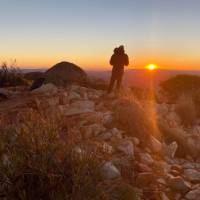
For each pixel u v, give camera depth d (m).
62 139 3.54
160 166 4.50
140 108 6.40
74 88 9.03
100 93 8.83
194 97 9.52
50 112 6.09
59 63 11.02
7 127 3.51
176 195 3.77
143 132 5.54
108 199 3.05
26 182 2.87
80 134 4.98
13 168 2.87
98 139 5.05
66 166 3.02
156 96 10.23
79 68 11.09
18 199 2.78
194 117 8.05
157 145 5.32
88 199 2.84
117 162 4.20
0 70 12.91
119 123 5.79
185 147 5.60
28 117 4.54
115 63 8.76
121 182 3.55
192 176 4.46
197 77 12.12
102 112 6.52
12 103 7.39
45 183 2.87
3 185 2.83
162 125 6.05
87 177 2.92
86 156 3.10
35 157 2.95
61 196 2.75
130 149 4.73
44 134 3.19
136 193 3.43
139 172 4.17
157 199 3.58
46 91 8.71
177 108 8.19
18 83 12.88
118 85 8.89
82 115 6.11
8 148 3.13
